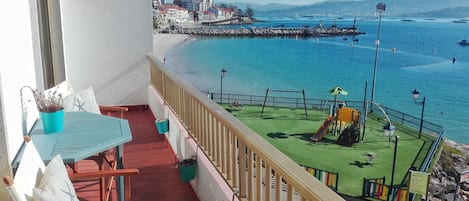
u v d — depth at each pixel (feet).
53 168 6.31
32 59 9.80
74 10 19.84
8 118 6.98
